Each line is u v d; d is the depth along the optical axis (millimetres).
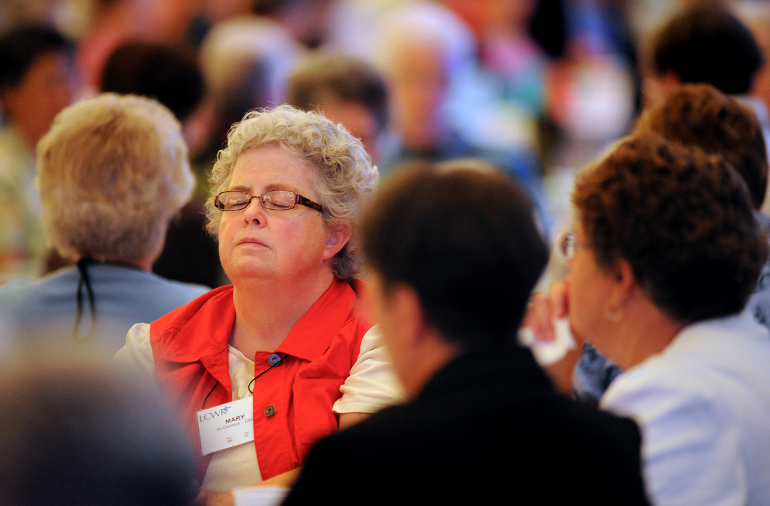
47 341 3213
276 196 6055
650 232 4797
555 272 9891
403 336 3961
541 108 18953
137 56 10727
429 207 3812
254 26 18109
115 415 2980
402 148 15203
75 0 21578
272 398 6039
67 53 12836
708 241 4766
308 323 6246
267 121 6250
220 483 5957
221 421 5996
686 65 9430
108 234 7453
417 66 14945
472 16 20109
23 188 12867
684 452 4574
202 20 20547
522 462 3525
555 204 15305
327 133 6309
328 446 3662
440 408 3645
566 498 3525
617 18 20500
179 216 9508
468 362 3781
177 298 7496
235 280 6129
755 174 6484
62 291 7352
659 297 4938
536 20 20016
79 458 2885
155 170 7523
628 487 3652
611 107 18969
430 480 3477
